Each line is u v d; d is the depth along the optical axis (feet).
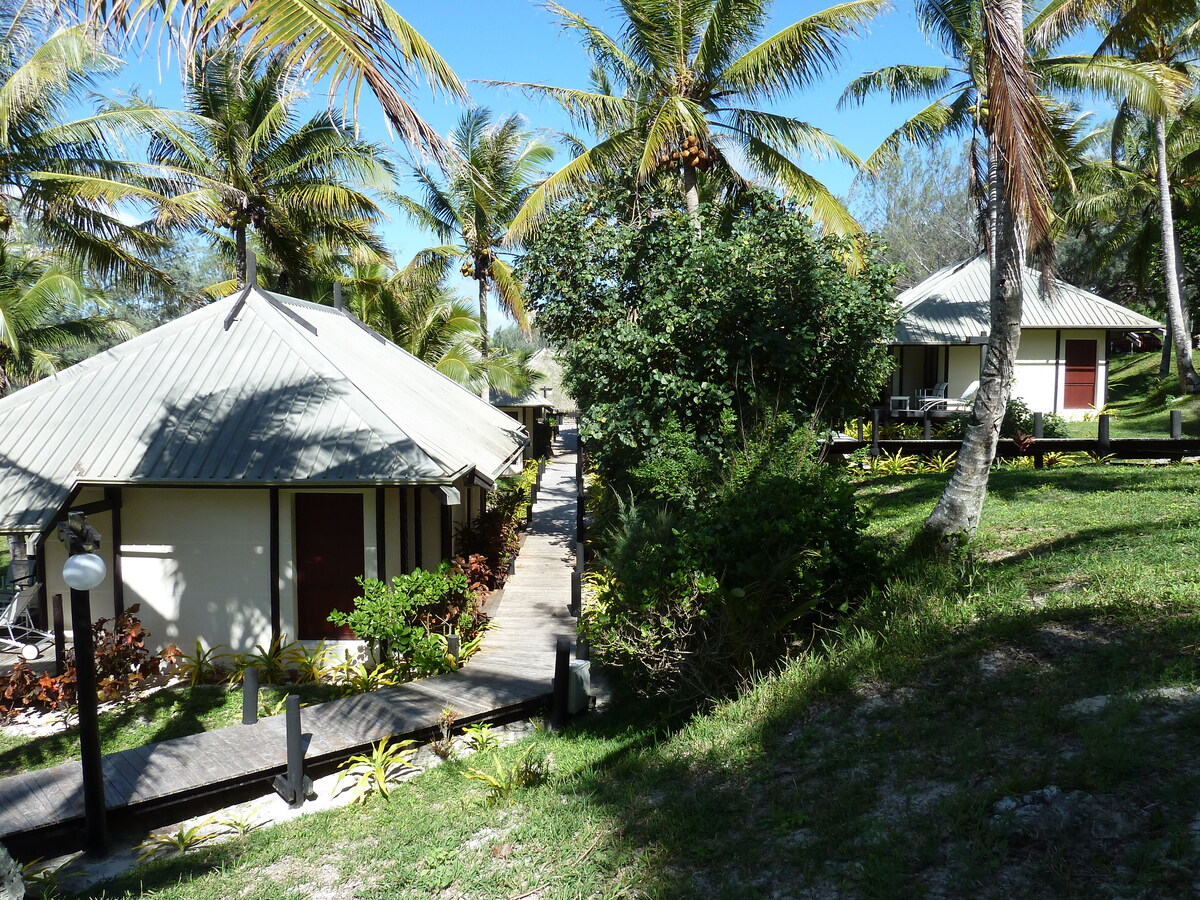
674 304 48.29
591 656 36.06
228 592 39.68
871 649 22.94
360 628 35.12
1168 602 21.57
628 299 53.01
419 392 54.60
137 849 23.18
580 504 61.31
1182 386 92.07
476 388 102.32
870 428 69.36
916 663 21.21
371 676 35.53
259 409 40.37
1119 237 114.73
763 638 25.64
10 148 58.80
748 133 60.18
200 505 39.55
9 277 91.25
